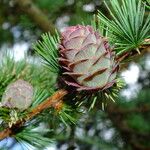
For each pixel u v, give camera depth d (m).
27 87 0.24
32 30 0.57
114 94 0.24
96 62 0.22
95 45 0.21
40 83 0.29
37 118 0.26
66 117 0.25
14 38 0.62
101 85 0.22
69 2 0.53
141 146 0.61
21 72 0.30
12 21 0.61
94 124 0.58
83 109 0.26
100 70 0.22
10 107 0.24
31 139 0.26
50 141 0.27
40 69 0.30
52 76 0.30
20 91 0.24
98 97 0.24
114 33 0.23
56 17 0.55
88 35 0.22
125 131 0.61
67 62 0.22
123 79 0.24
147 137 0.61
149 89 0.63
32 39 0.59
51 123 0.29
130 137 0.62
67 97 0.25
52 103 0.25
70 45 0.22
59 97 0.24
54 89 0.27
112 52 0.22
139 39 0.23
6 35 0.63
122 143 0.62
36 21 0.53
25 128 0.26
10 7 0.60
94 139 0.59
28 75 0.30
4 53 0.30
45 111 0.26
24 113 0.25
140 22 0.23
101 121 0.60
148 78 0.63
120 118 0.60
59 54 0.24
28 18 0.55
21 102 0.24
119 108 0.59
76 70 0.22
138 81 0.62
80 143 0.57
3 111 0.24
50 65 0.25
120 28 0.23
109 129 0.61
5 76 0.27
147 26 0.23
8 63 0.30
